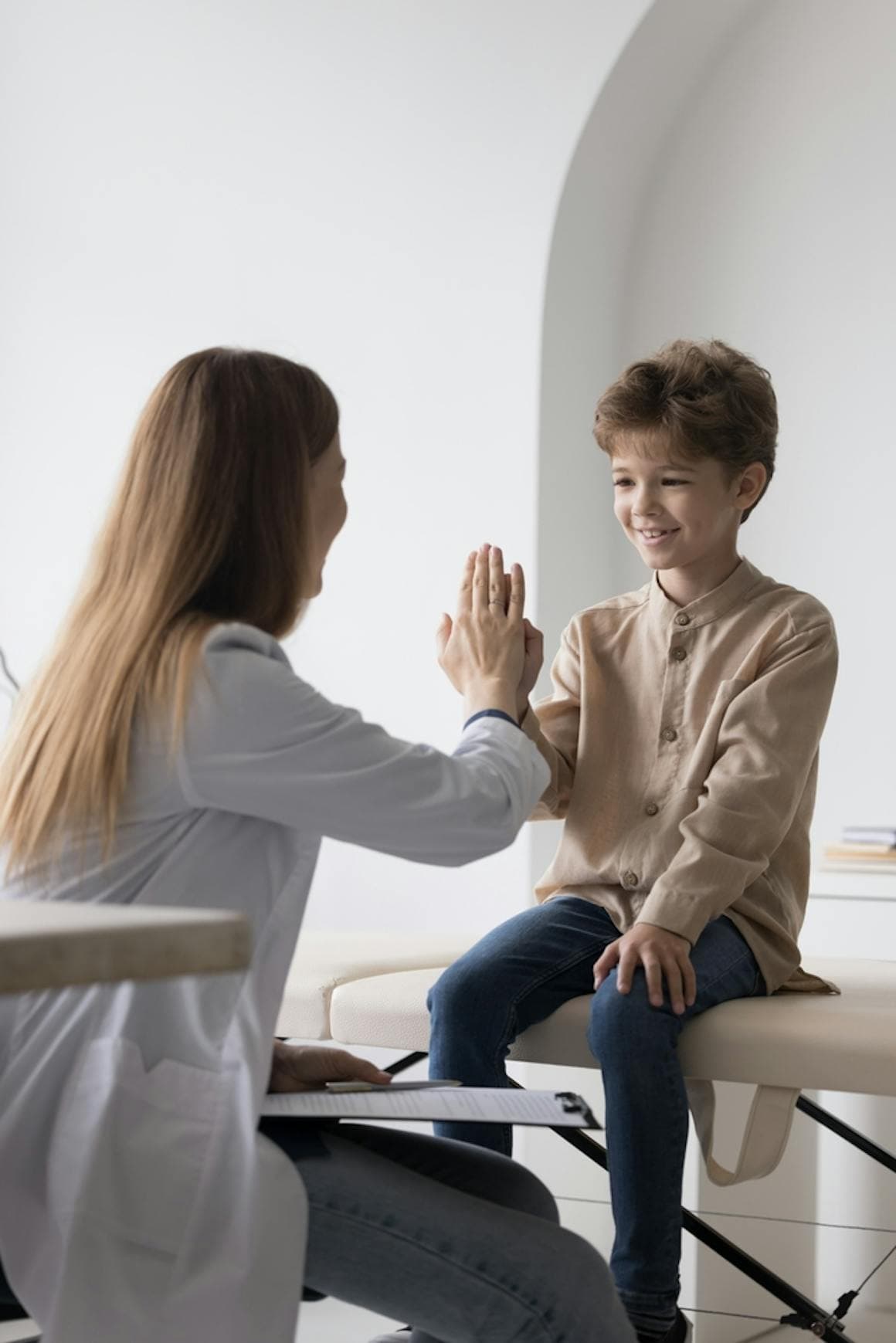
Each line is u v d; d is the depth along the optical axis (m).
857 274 3.28
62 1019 1.13
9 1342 2.01
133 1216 1.06
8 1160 1.10
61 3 3.71
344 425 3.44
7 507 3.71
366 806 1.22
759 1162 1.69
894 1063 1.64
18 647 3.67
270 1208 1.08
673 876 1.78
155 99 3.62
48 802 1.18
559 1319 1.13
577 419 3.37
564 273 3.29
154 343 3.61
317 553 1.41
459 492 3.31
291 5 3.48
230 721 1.17
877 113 3.27
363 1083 1.38
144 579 1.25
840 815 3.22
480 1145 1.86
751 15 3.33
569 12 3.20
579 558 3.38
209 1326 1.04
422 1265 1.14
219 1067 1.13
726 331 3.40
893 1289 2.16
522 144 3.25
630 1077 1.67
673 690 1.99
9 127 3.77
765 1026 1.70
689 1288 2.36
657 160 3.47
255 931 1.21
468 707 1.53
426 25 3.34
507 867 3.22
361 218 3.42
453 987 1.80
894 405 3.23
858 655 3.22
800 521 3.30
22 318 3.74
